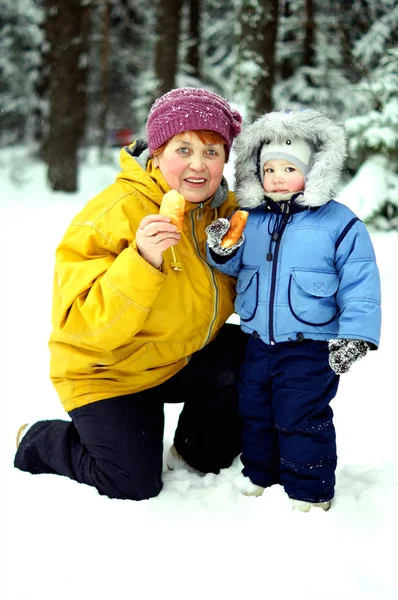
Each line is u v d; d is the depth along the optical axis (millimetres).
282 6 13383
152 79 12953
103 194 2148
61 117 11305
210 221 2260
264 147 2053
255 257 2070
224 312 2258
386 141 6441
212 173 2082
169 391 2418
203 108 2004
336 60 12578
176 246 2135
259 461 2135
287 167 2006
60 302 2170
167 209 1801
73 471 2184
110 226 2012
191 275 2156
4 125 20000
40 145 16719
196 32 15375
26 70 17906
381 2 12156
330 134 1964
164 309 2086
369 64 11805
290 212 2035
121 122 19766
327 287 1961
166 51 10914
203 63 15773
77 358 2139
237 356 2369
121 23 17828
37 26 17344
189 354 2268
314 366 1983
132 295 1847
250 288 2064
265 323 2018
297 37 13266
